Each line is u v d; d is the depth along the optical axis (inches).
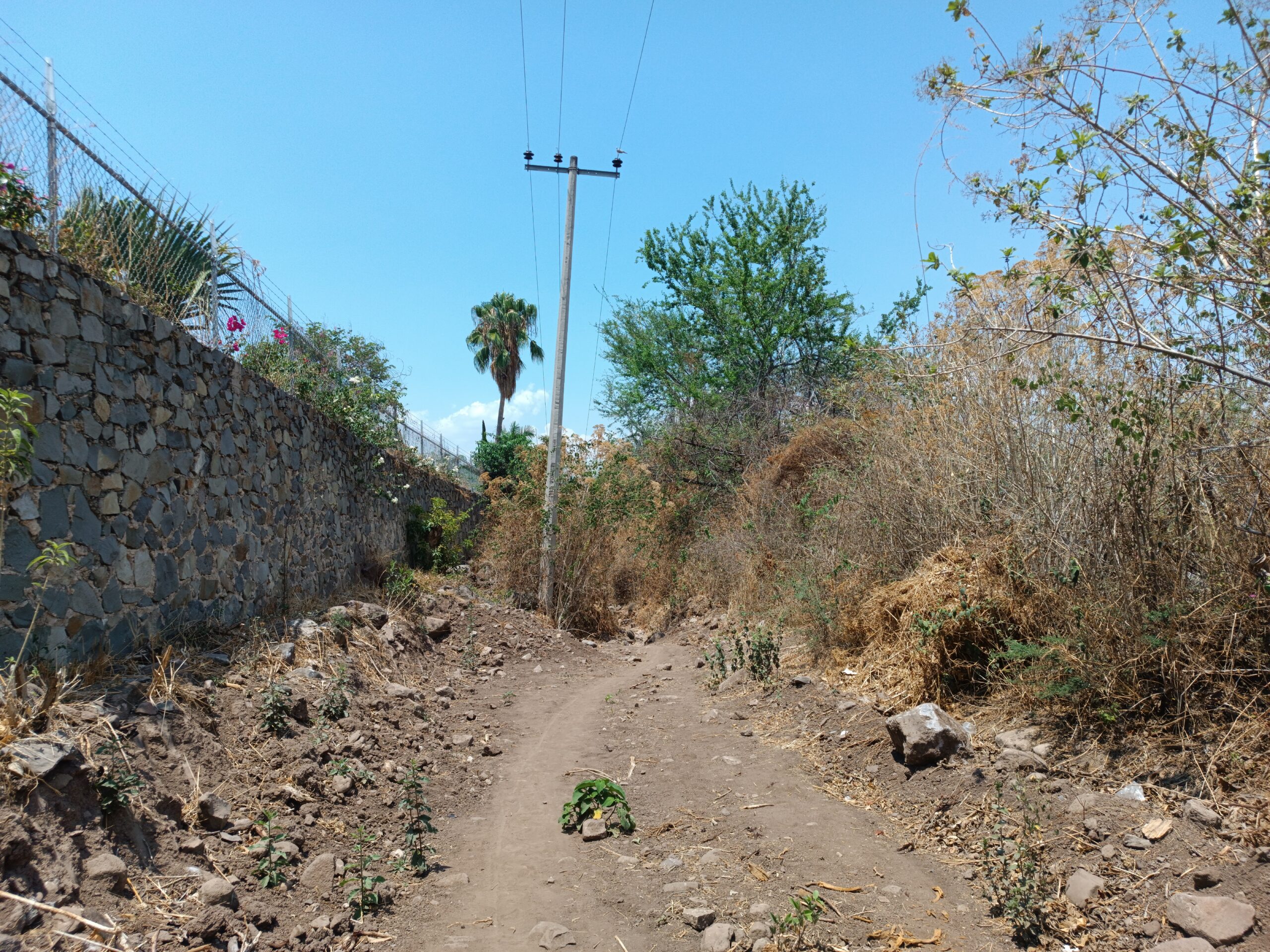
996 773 180.7
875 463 333.1
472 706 314.5
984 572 238.5
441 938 144.2
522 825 199.8
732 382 748.0
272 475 302.2
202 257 283.9
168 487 224.8
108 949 113.9
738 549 508.4
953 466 279.0
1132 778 163.0
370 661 292.7
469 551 642.8
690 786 217.3
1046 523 225.0
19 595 163.3
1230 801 145.5
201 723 184.4
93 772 138.9
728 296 765.3
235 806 167.8
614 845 184.2
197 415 244.1
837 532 350.3
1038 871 142.9
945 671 227.3
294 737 200.5
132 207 239.9
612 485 587.2
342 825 179.6
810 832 179.6
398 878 166.4
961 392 274.4
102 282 199.2
